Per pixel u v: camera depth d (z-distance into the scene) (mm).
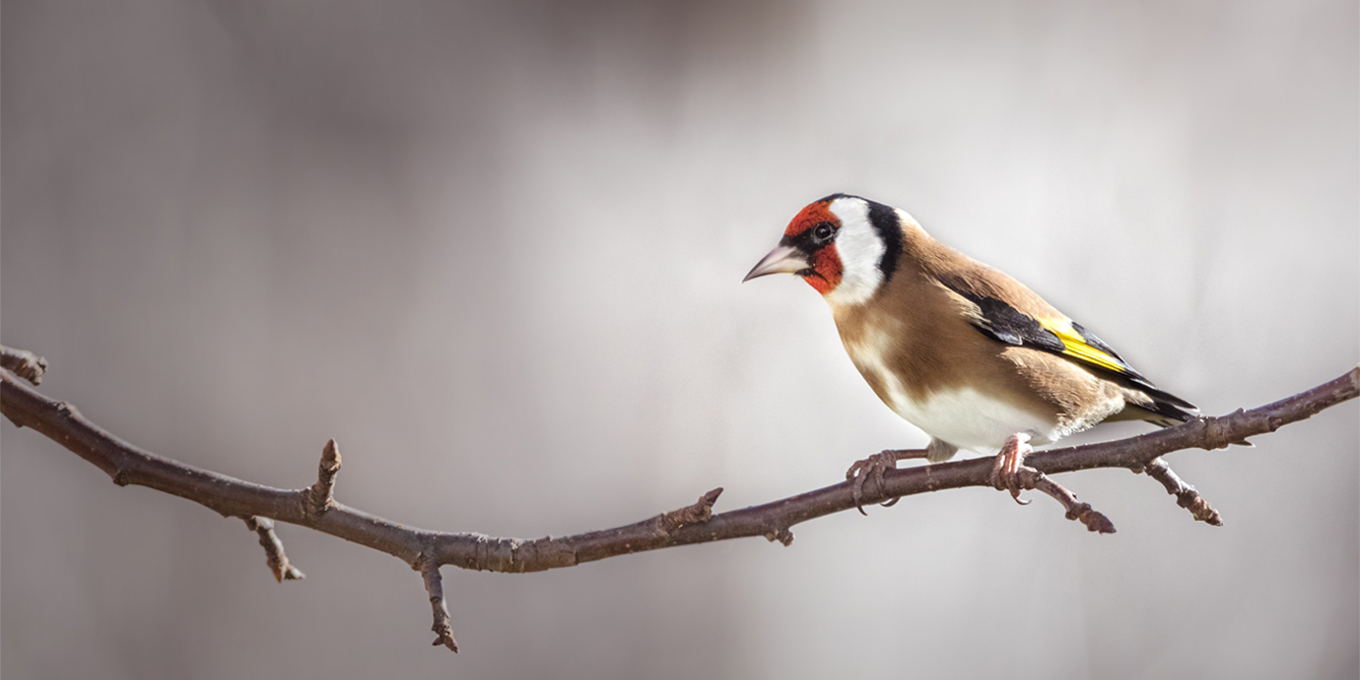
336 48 13969
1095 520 4375
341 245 13289
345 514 4805
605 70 15250
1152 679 11789
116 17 12945
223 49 13414
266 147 13406
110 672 10516
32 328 11789
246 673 10773
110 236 12289
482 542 4820
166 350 12133
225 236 12789
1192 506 5012
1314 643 11695
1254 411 4789
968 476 5316
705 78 15578
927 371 6379
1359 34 14414
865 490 5336
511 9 14891
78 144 12523
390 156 13969
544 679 11445
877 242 6566
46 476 10773
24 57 12469
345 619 11117
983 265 6664
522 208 14164
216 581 10922
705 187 14500
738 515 5211
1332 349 12789
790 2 15828
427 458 12391
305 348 12609
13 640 10383
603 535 4938
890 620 12086
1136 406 6570
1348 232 13531
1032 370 6285
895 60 15656
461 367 12992
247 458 11969
